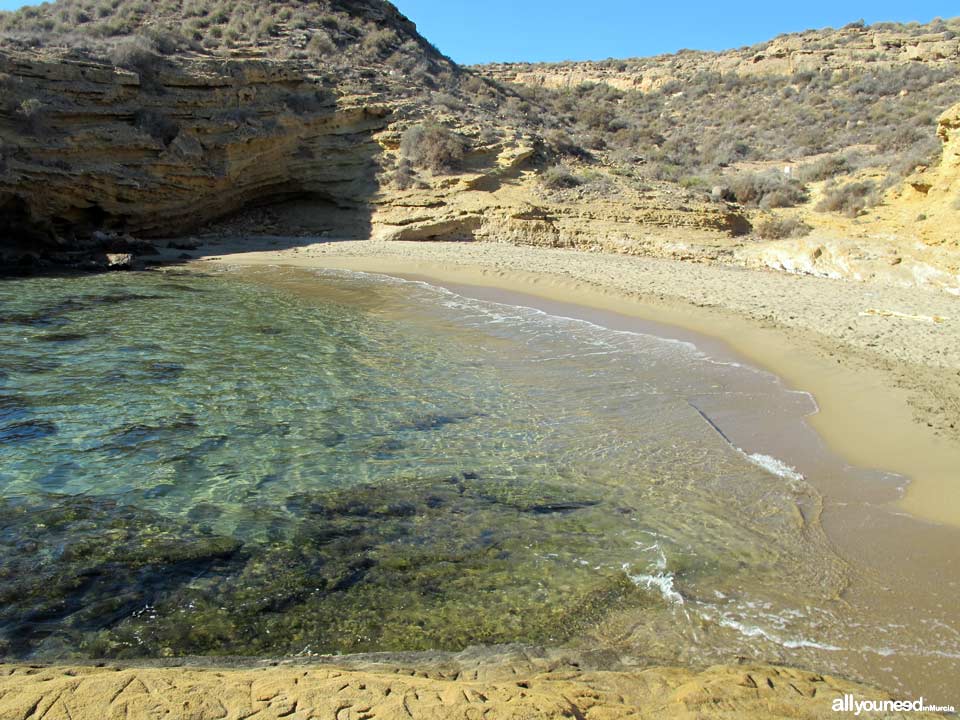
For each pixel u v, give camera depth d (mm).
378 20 43094
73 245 23125
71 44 27359
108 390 9508
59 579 5074
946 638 4664
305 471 7191
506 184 29672
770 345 12672
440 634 4684
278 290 18172
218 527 5984
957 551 5770
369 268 21797
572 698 3486
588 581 5328
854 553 5785
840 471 7523
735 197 31125
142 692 3232
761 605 5043
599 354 12398
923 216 23109
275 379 10375
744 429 8812
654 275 19969
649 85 57781
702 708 3490
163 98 27000
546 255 23375
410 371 11109
